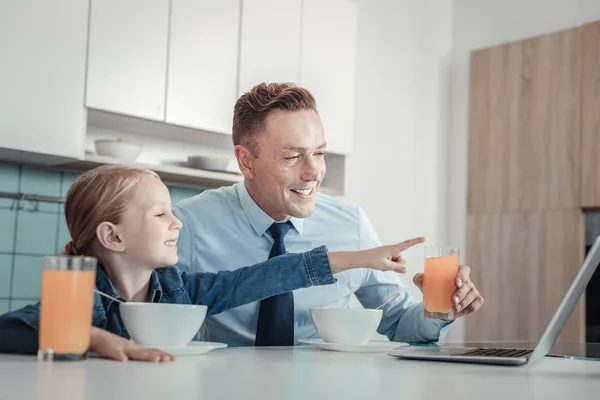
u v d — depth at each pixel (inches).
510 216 158.2
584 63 148.1
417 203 167.8
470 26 173.8
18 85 104.0
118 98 114.2
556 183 151.0
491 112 163.8
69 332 35.7
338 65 144.5
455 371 37.0
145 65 117.3
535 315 152.1
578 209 147.3
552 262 150.5
